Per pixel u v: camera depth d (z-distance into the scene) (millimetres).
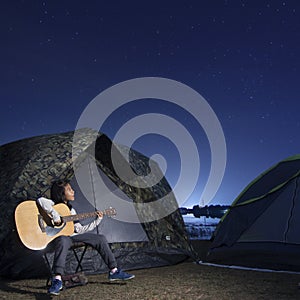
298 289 3127
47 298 2998
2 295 3119
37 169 4125
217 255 4480
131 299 2904
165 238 4539
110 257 3354
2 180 4156
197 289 3176
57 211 3354
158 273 3924
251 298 2857
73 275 3322
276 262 4039
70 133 4559
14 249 3803
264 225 4230
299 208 4082
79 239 3285
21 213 3256
